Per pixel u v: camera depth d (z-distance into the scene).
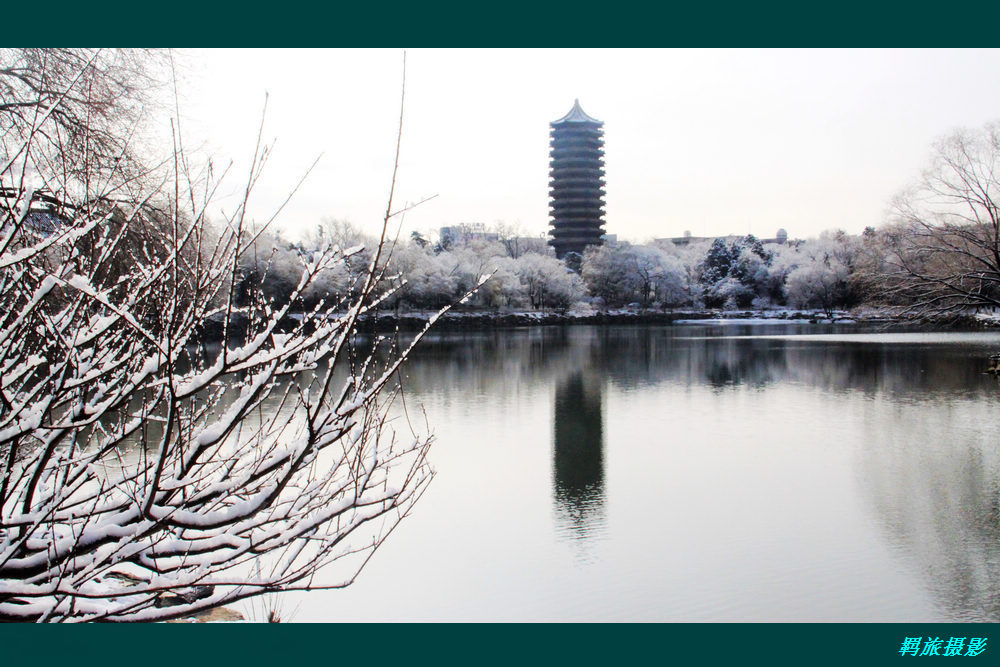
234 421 4.14
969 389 32.09
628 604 12.49
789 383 35.34
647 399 31.81
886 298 42.09
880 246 41.59
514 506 17.27
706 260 108.81
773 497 17.97
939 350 47.69
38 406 4.07
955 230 37.69
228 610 9.73
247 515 4.15
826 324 83.38
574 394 33.25
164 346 3.94
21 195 3.92
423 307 82.75
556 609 12.20
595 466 20.77
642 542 15.11
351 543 14.81
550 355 49.88
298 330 4.30
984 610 12.34
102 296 3.81
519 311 91.50
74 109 8.91
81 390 4.18
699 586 13.08
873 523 16.11
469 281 84.38
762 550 14.75
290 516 4.54
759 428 25.52
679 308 99.06
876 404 29.20
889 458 21.16
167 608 4.32
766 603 12.59
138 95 10.06
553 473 20.00
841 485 18.78
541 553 14.49
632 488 18.69
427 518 16.34
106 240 4.88
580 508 17.16
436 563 13.89
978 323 63.59
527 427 26.05
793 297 92.62
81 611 4.20
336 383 26.78
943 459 20.89
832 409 28.52
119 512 4.48
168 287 4.65
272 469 4.28
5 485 4.02
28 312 3.93
